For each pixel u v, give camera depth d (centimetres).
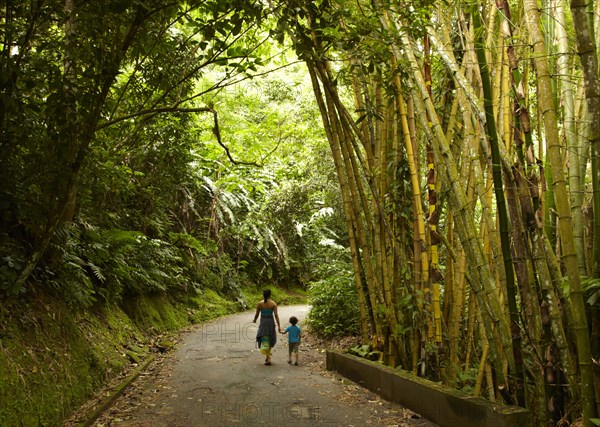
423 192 544
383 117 541
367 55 457
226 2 411
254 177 1414
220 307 1348
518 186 344
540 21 338
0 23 377
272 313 681
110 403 455
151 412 435
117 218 834
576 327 285
